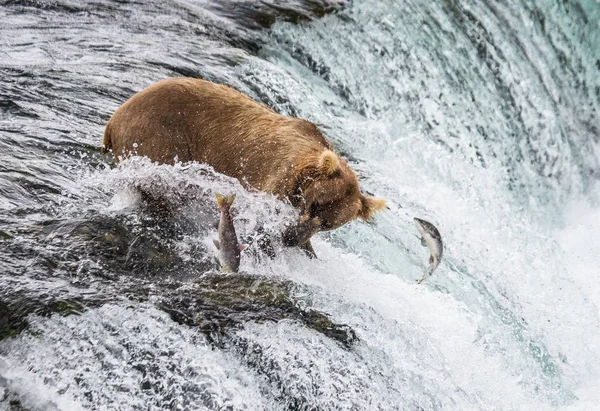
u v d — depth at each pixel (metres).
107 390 13.95
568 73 38.69
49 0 32.53
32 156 20.08
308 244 18.86
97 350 14.34
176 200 18.84
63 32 29.94
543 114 37.03
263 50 32.81
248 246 16.30
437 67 35.25
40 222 17.16
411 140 30.17
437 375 17.02
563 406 21.14
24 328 14.38
